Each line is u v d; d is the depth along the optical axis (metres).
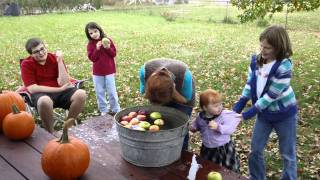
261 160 3.68
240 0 8.28
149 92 3.02
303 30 17.47
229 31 17.27
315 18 21.88
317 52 11.78
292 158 3.57
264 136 3.57
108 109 6.36
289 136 3.48
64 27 18.20
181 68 3.39
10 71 9.41
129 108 3.16
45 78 5.30
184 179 2.78
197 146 5.10
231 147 3.51
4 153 2.81
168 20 21.61
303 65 9.77
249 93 3.62
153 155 2.81
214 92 3.36
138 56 11.53
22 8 24.47
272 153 4.86
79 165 2.42
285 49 3.15
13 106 3.05
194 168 2.89
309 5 7.57
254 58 3.46
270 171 4.47
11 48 12.81
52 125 5.04
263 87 3.32
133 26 18.89
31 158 2.73
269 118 3.46
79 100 5.15
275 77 3.22
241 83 8.14
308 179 4.29
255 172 3.74
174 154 2.93
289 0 7.72
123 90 7.74
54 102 5.25
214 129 3.30
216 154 3.45
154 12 25.97
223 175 2.90
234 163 3.54
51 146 2.45
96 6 27.91
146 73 3.48
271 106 3.38
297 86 7.71
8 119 3.00
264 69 3.29
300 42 13.94
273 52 3.18
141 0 31.23
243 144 5.15
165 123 3.04
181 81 3.35
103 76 5.98
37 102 4.94
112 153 3.16
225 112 3.41
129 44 13.77
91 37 5.94
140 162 2.89
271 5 7.70
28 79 5.18
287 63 3.20
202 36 15.66
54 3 25.78
